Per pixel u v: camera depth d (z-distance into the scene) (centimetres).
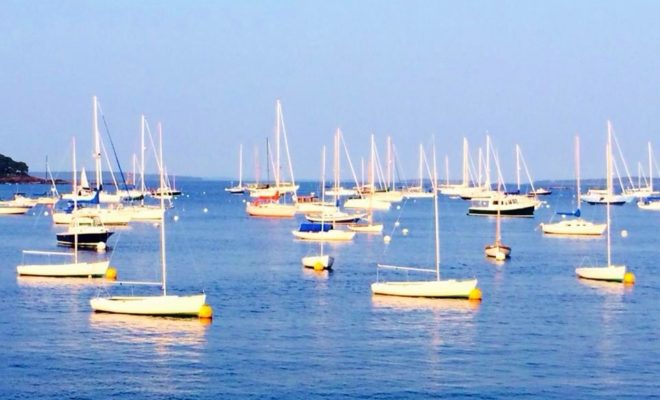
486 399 6194
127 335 7800
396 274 11894
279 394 6259
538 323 8450
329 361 7044
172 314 8488
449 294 9638
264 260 13488
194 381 6538
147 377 6625
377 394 6266
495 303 9475
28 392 6300
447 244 16562
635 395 6291
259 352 7281
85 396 6222
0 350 7300
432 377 6638
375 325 8294
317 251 14938
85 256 13938
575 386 6469
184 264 12938
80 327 8081
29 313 8731
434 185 12888
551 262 13538
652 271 12456
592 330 8169
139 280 11144
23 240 16525
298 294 10012
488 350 7394
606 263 13425
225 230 19525
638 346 7575
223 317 8600
